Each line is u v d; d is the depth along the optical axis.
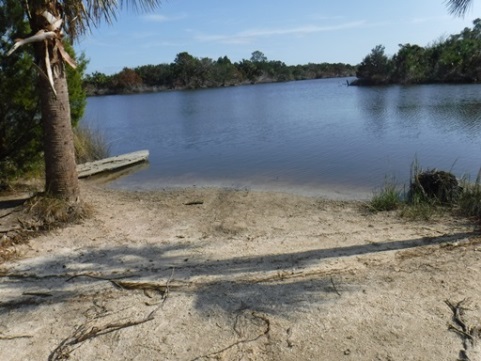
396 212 7.07
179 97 57.22
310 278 4.45
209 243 5.74
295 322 3.65
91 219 6.77
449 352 3.20
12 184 8.67
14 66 7.55
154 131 21.48
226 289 4.27
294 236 5.95
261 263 4.92
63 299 4.20
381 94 40.41
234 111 31.00
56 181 6.62
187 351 3.34
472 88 39.88
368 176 10.32
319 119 23.06
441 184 7.38
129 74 78.56
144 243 5.77
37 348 3.46
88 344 3.47
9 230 5.90
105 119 28.86
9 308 4.07
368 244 5.41
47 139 6.49
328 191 9.09
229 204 8.02
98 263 5.08
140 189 9.77
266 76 108.06
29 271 4.87
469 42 51.25
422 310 3.75
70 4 6.39
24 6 6.30
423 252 5.01
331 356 3.22
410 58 57.62
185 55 87.06
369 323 3.59
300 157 13.01
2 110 7.77
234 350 3.33
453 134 15.60
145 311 3.92
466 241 5.29
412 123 19.08
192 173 11.52
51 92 6.32
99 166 11.60
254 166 12.08
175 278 4.57
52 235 6.05
